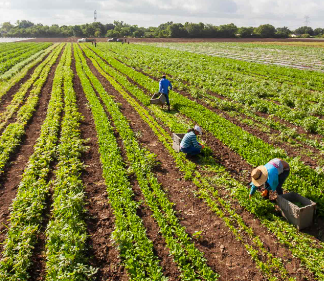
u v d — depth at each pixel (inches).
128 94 868.0
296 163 408.8
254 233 293.9
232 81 989.2
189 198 356.8
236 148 475.2
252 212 321.4
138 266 252.7
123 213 328.2
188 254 268.7
